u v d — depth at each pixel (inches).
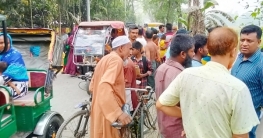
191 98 72.9
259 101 114.9
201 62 123.1
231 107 67.1
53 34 196.7
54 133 154.5
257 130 120.3
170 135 106.3
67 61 395.2
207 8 299.4
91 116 130.3
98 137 122.3
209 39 72.5
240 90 66.7
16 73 146.3
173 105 80.4
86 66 358.6
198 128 71.3
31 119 140.3
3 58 148.1
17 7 555.8
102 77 115.6
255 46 113.2
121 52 125.9
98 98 113.5
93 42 349.7
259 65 111.8
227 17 291.0
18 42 214.7
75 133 145.2
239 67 118.0
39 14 639.8
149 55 251.6
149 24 849.5
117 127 114.6
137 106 148.9
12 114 132.6
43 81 168.1
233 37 70.0
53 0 683.4
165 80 105.8
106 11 1005.2
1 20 131.6
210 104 68.6
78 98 274.4
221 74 70.1
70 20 818.8
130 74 158.6
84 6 922.7
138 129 149.8
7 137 128.0
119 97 119.7
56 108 242.8
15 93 145.3
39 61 209.6
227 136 69.7
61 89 311.4
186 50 105.3
